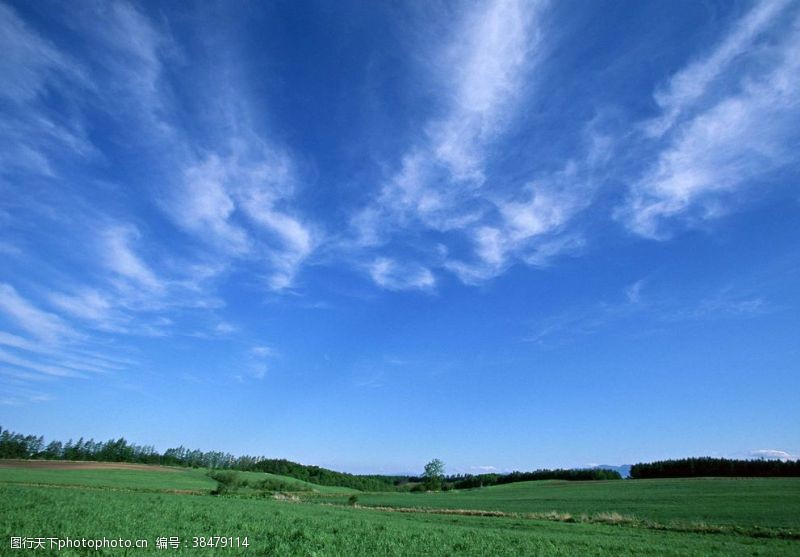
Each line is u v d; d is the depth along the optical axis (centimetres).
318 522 3503
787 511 5212
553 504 7544
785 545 3250
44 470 10300
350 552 2220
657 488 9494
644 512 5756
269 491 10100
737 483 9494
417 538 2881
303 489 12638
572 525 4516
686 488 9075
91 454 17300
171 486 9800
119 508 3331
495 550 2569
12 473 8850
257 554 2009
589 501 7731
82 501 3706
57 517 2567
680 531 4128
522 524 4562
